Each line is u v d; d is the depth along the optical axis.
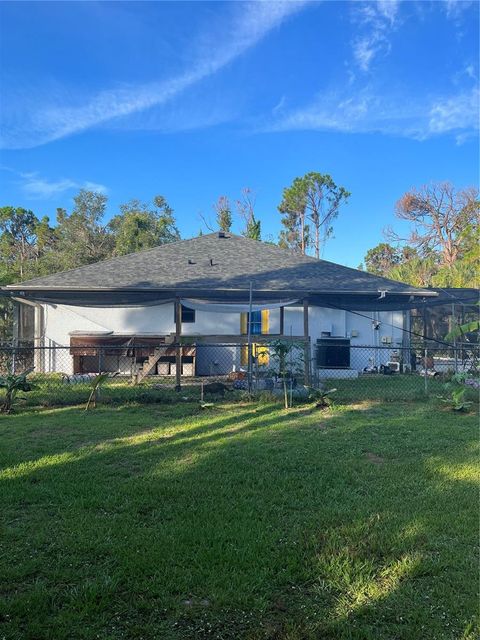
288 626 2.60
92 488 4.71
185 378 15.23
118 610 2.75
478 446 6.42
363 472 5.26
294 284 15.62
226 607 2.77
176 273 16.59
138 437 6.92
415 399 10.34
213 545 3.50
